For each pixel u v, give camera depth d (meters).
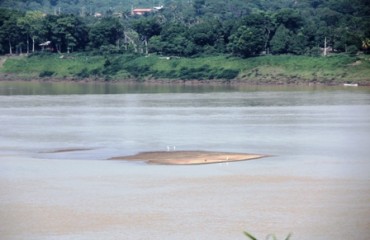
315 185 42.69
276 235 33.31
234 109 89.44
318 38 139.50
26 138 64.69
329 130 67.88
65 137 65.25
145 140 62.91
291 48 139.62
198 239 32.94
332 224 34.44
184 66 144.50
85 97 111.94
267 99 104.06
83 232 34.00
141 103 99.75
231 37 143.25
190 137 64.25
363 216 35.88
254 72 137.75
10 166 50.28
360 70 130.88
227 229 34.28
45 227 34.66
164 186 43.03
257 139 62.34
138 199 39.78
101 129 70.88
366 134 64.81
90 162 51.97
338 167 48.50
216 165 50.09
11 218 36.19
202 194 40.78
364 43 134.38
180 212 37.06
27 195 40.88
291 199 39.34
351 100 100.62
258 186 42.62
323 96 108.69
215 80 139.88
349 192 40.72
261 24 143.25
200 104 96.94
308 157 52.75
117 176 46.28
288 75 135.00
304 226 34.53
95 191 41.81
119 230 34.22
